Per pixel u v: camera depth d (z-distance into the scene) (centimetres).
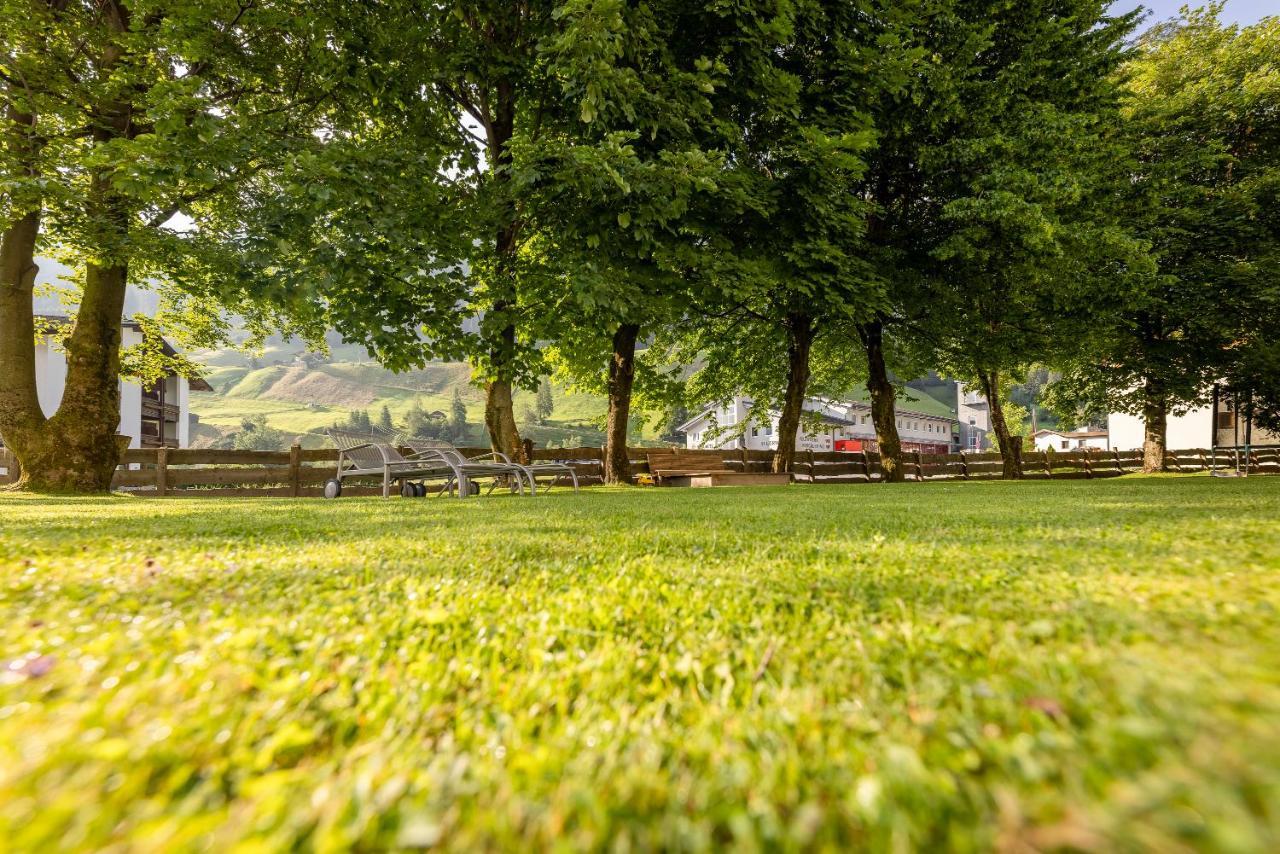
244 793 68
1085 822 52
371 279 884
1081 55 1377
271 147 841
